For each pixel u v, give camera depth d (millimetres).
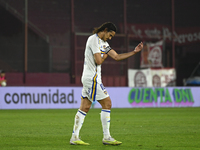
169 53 85438
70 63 78438
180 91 66562
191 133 23828
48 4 78125
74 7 80500
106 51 18766
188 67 86812
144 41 83812
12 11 75500
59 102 59031
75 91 60250
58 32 78312
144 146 17984
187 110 53750
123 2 82812
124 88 63031
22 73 74500
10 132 24469
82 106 18656
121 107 62594
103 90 18438
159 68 80812
